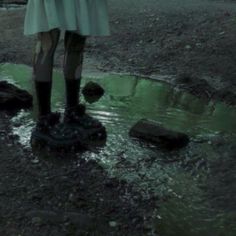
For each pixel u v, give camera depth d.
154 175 3.47
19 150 3.71
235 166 3.61
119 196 3.16
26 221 2.80
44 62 3.63
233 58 5.90
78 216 2.86
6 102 4.49
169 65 6.05
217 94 5.15
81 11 3.52
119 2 9.10
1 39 7.32
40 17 3.48
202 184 3.37
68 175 3.38
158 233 2.81
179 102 4.99
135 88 5.39
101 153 3.75
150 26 7.34
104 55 6.53
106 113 4.60
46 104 3.74
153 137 3.95
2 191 3.11
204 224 2.93
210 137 4.14
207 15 7.57
